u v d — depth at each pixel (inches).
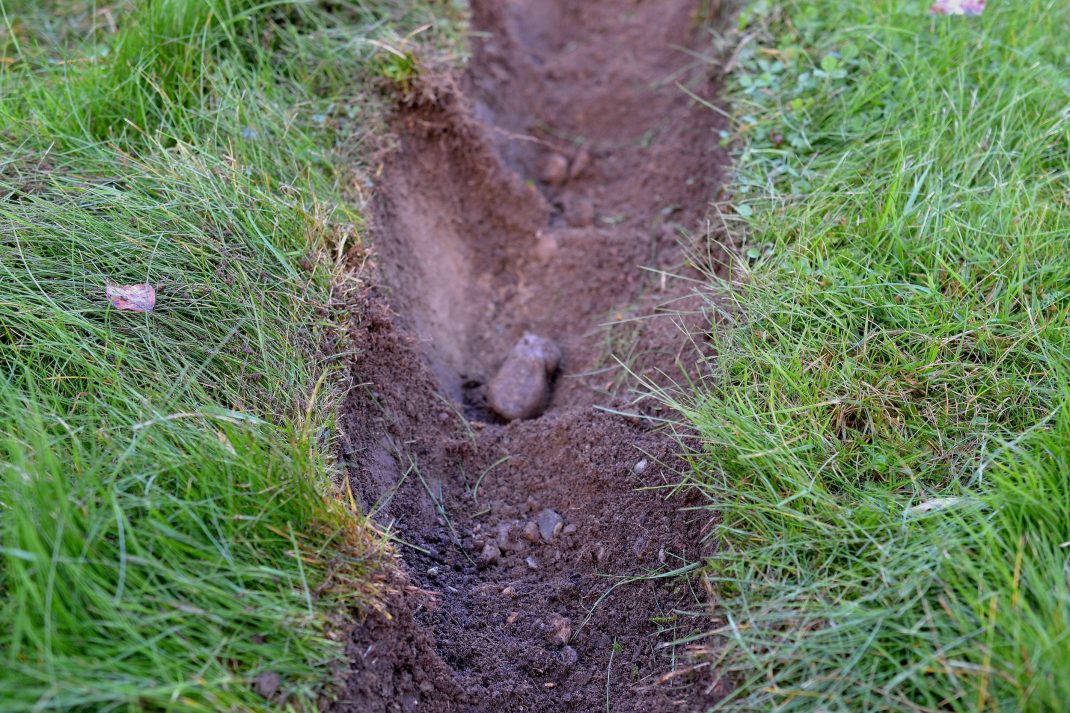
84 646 41.0
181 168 48.9
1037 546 42.9
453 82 54.5
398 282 51.6
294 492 43.9
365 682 43.2
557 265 54.3
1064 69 52.5
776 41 54.7
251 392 45.8
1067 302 47.1
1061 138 50.6
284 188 50.1
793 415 46.1
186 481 43.3
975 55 52.4
